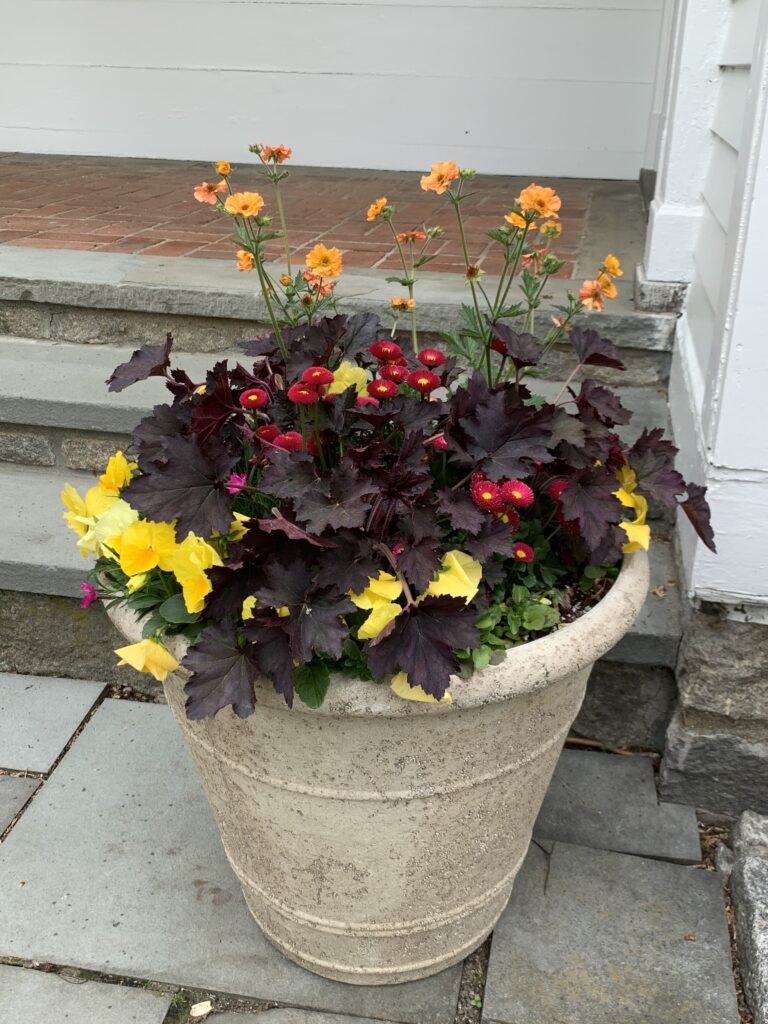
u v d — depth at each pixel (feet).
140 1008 5.34
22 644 7.83
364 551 3.96
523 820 5.04
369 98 15.20
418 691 3.90
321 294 5.26
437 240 10.65
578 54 14.16
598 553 4.59
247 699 3.82
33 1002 5.36
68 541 7.66
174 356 8.80
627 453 4.84
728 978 5.45
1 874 6.09
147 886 6.03
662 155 8.34
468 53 14.53
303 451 4.24
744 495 5.63
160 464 4.18
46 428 8.41
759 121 4.93
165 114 16.03
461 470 4.74
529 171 15.14
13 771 6.93
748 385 5.36
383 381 4.30
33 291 8.87
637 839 6.35
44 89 16.29
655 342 8.00
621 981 5.43
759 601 5.87
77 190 13.52
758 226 5.08
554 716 4.60
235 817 4.96
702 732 6.38
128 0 15.29
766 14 4.89
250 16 15.02
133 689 7.77
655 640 6.51
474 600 4.27
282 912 5.20
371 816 4.49
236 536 4.28
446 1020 5.27
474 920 5.32
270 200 13.01
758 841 6.21
